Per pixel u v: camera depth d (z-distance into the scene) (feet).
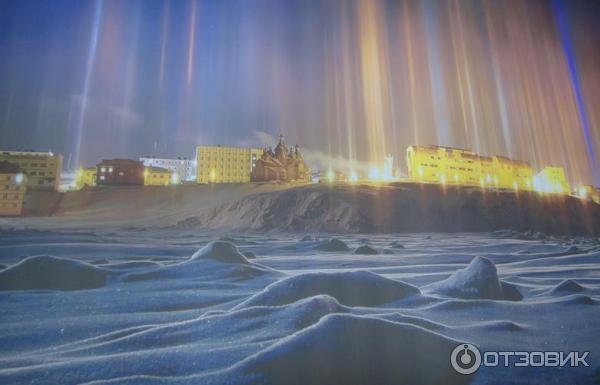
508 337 10.33
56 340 10.11
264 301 12.63
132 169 166.20
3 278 16.21
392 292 14.85
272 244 52.11
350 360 7.57
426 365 7.84
